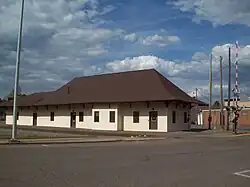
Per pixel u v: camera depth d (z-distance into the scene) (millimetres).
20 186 8953
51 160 14438
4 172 11102
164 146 23391
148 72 49469
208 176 11297
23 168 12008
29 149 19547
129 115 46531
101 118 48625
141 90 46500
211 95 49719
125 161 14656
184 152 19234
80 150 19375
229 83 48531
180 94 46562
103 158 15602
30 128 50281
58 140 26188
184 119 47312
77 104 52312
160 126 43594
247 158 16875
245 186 9812
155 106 44219
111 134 37719
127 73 51812
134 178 10555
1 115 91375
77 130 46156
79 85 55625
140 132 42281
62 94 56031
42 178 10156
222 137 35469
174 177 10930
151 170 12258
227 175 11617
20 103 61781
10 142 23031
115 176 10836
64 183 9500
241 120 76875
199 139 32406
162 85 45750
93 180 10062
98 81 53969
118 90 49062
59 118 55250
